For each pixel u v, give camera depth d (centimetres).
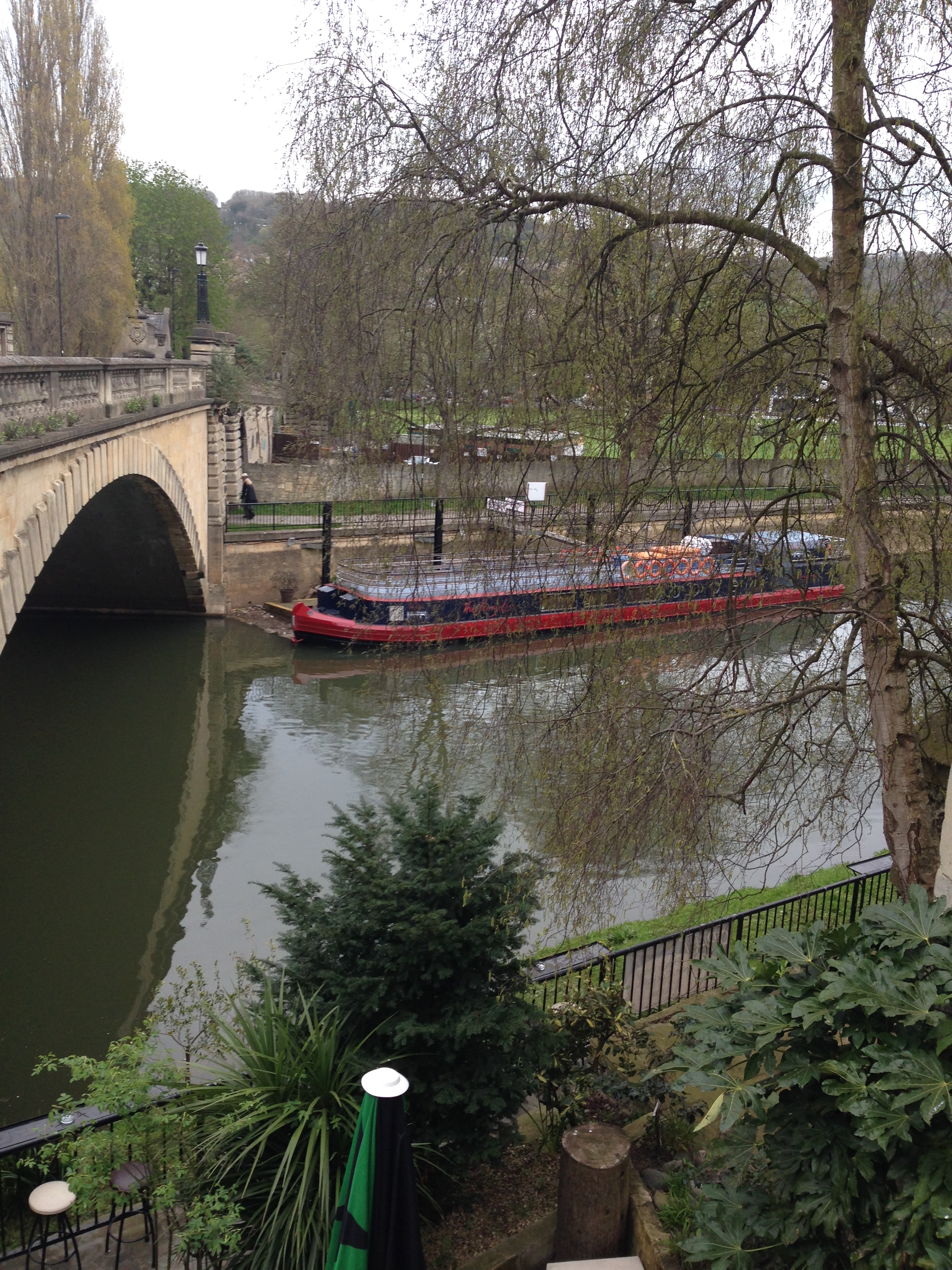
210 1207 504
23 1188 628
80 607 3491
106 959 1430
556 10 741
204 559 3366
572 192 744
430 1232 598
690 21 714
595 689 820
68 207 3606
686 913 1132
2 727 2403
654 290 795
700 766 709
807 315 881
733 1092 425
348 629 2997
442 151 828
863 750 828
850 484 684
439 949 567
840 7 657
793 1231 417
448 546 1022
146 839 1823
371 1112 451
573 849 742
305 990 615
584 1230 552
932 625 726
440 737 1089
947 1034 372
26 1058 1198
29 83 3538
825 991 403
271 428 5450
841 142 668
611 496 821
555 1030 643
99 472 1842
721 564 865
